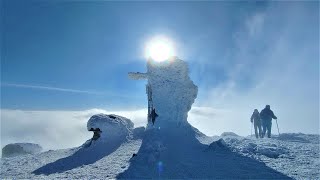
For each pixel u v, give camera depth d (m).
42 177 13.80
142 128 20.94
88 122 20.03
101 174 13.44
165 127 20.39
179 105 21.20
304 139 22.44
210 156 15.76
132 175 12.94
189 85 21.50
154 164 14.48
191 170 13.55
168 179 12.48
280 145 18.45
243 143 18.89
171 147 17.48
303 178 12.02
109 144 18.92
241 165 14.09
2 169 15.95
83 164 16.02
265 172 12.97
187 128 20.84
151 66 21.31
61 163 16.52
